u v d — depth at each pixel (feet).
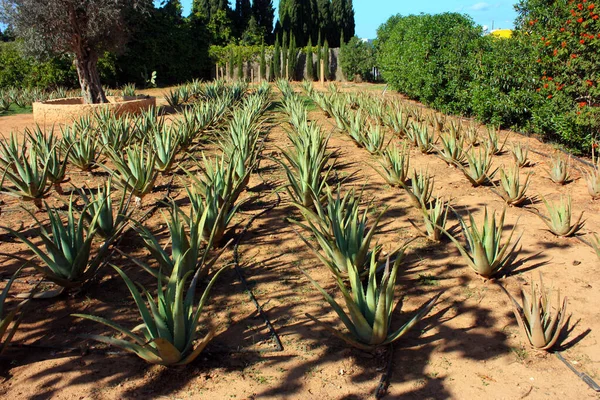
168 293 11.96
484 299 14.99
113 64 103.09
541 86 35.94
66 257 15.23
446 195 25.43
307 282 16.46
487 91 42.75
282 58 126.82
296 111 48.37
